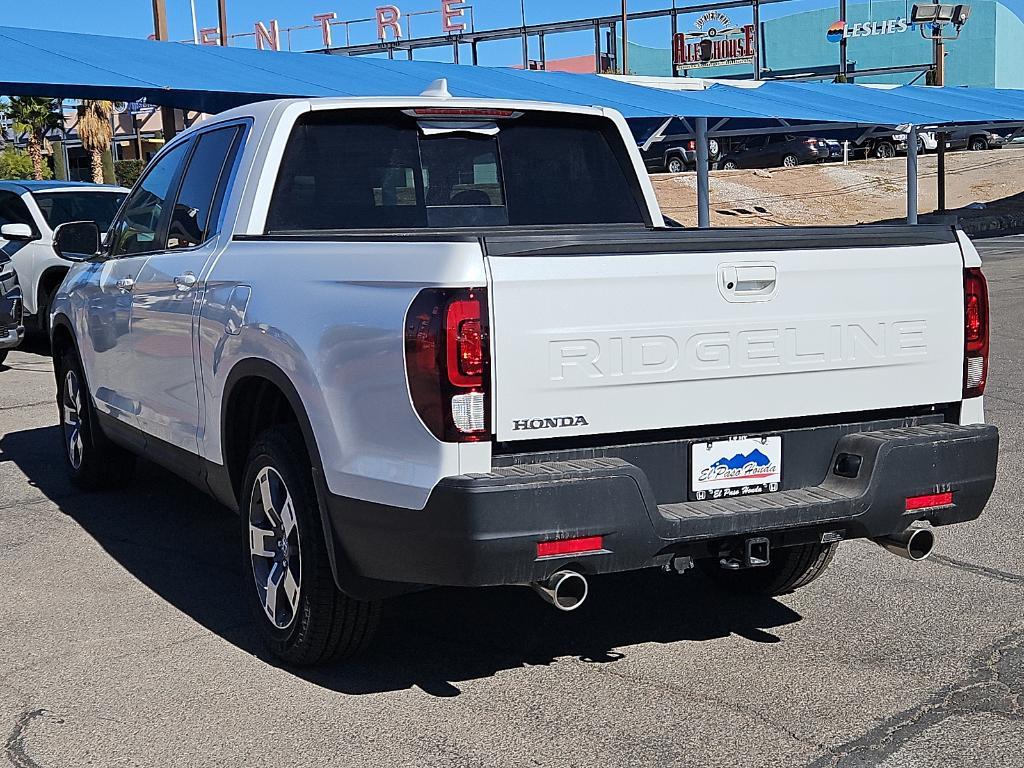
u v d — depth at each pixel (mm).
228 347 4531
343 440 3836
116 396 6066
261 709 3984
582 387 3625
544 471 3551
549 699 4047
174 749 3693
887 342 4086
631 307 3676
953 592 5074
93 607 5023
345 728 3832
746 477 3941
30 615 4930
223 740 3752
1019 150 44094
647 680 4199
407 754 3643
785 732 3756
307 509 4086
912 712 3889
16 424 9148
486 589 5219
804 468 4047
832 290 3979
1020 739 3676
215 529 6230
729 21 53875
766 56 67750
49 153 45844
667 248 3719
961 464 4059
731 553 3893
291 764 3586
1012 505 6406
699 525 3699
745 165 43219
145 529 6227
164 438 5414
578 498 3531
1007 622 4707
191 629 4758
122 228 6199
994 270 19516
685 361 3766
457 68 16984
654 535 3639
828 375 4000
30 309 13062
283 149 4848
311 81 13250
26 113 42125
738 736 3732
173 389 5199
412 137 5121
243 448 4766
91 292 6285
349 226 4965
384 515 3678
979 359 4266
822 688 4098
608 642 4582
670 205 34312
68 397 7000
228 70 13141
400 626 4781
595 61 58688
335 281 3961
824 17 66312
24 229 8172
